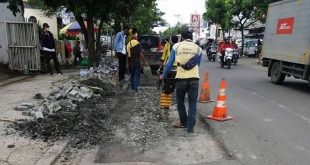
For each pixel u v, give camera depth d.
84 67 19.09
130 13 16.84
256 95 12.21
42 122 7.12
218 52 27.23
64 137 6.68
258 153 6.18
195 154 6.23
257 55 38.16
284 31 14.75
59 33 30.28
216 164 5.73
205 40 51.03
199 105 10.27
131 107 9.70
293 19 14.00
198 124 8.24
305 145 6.62
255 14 34.25
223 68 23.66
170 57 7.51
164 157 6.08
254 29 46.22
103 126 7.55
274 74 15.73
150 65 18.09
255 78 17.72
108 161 5.88
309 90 13.71
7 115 7.65
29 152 5.83
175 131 7.61
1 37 15.17
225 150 6.42
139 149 6.48
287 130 7.62
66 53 20.69
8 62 14.91
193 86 7.33
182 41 7.50
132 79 12.13
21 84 11.79
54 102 8.41
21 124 6.96
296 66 13.95
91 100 9.55
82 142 6.65
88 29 16.25
